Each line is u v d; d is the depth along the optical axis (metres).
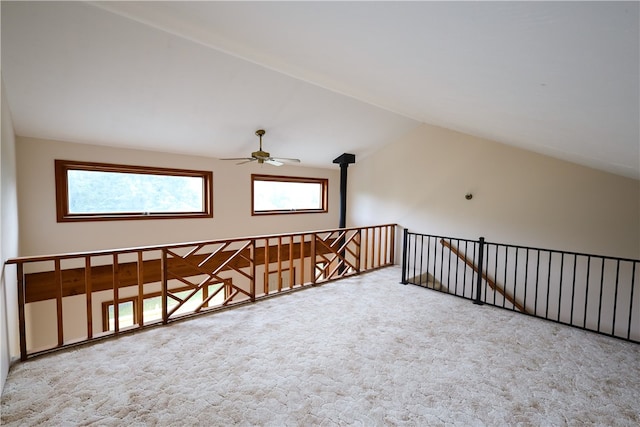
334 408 1.86
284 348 2.55
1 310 1.97
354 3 1.10
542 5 0.81
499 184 4.76
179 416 1.77
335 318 3.19
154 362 2.31
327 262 4.77
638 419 1.81
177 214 5.15
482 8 0.91
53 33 2.53
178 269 5.11
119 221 4.55
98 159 4.36
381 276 4.95
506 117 2.32
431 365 2.34
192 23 1.89
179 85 3.46
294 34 1.68
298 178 6.75
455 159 5.26
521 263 4.59
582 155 3.09
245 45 2.13
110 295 4.61
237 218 5.83
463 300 3.78
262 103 4.12
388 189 6.31
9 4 2.22
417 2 0.99
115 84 3.24
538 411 1.87
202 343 2.61
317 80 2.75
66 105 3.42
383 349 2.56
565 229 4.20
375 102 3.30
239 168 5.81
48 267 4.02
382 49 1.56
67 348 2.47
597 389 2.08
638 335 3.71
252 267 3.68
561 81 1.30
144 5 1.75
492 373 2.25
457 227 5.26
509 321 3.17
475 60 1.37
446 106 2.62
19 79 2.91
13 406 1.81
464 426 1.74
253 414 1.80
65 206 4.16
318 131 5.25
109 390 1.98
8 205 2.59
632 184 3.71
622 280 3.82
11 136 3.18
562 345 2.67
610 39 0.87
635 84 1.09
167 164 4.98
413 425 1.74
